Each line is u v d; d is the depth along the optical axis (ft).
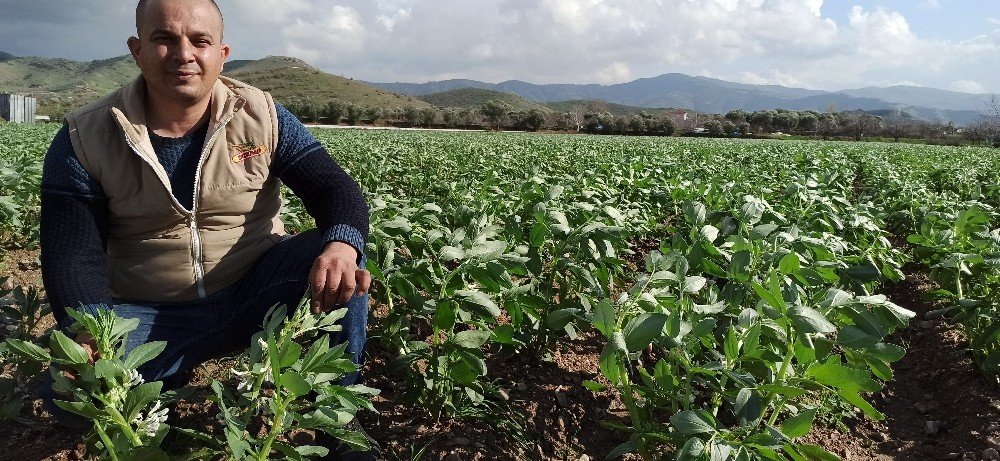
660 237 24.14
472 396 10.02
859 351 8.02
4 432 9.59
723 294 10.28
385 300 10.73
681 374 10.32
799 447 6.98
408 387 10.23
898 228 26.30
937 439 11.53
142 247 8.79
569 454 10.48
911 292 18.90
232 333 9.16
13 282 16.31
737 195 21.76
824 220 17.34
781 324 8.45
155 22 7.86
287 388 5.96
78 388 6.00
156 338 8.67
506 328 9.25
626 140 119.03
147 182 8.35
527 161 45.11
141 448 5.74
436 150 58.54
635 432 8.70
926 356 14.94
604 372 7.54
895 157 64.75
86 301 7.82
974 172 42.98
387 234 11.93
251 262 9.35
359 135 90.27
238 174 8.80
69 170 8.07
